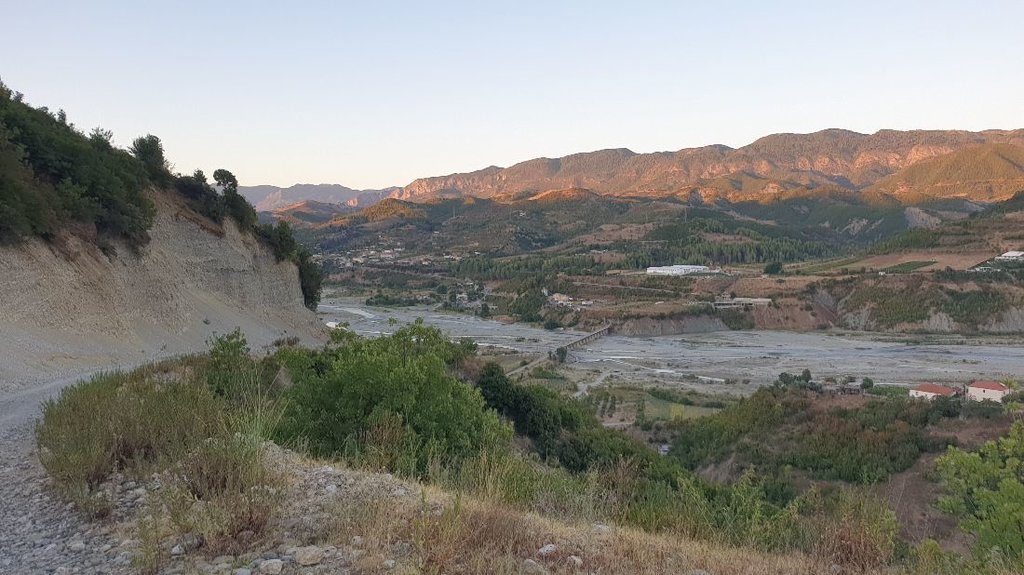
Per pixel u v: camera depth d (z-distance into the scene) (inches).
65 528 279.1
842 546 289.6
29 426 563.5
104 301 1621.6
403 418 530.9
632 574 228.7
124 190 2017.7
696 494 366.9
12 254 1327.5
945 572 293.4
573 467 1384.1
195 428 348.2
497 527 256.2
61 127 2041.1
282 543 237.6
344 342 797.2
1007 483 419.5
